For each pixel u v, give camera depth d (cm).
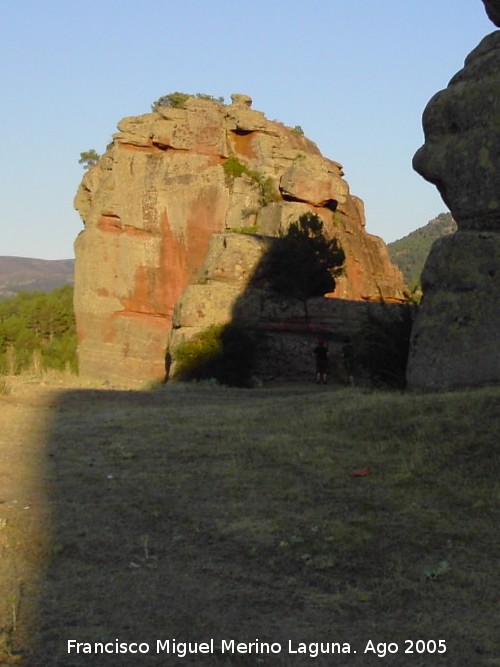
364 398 1413
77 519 860
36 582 705
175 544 797
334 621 646
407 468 975
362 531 810
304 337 3884
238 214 6550
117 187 6788
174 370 3578
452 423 1087
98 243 6688
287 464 1032
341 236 6216
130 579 714
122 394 1945
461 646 607
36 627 621
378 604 672
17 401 1722
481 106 1468
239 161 6856
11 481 1003
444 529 809
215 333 3638
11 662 567
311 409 1375
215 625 635
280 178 6594
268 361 3759
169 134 6844
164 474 1019
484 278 1396
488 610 657
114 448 1168
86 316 6638
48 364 6366
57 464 1088
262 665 582
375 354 1678
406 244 15300
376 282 6084
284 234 4916
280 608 666
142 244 6725
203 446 1152
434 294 1456
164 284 6706
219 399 1853
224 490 948
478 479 920
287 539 798
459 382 1372
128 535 819
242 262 3984
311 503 895
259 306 3897
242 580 718
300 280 3962
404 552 766
